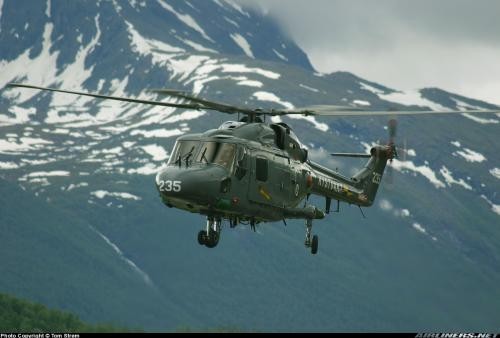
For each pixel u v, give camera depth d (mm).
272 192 136375
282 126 141625
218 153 129875
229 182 128750
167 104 130500
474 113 132000
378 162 172000
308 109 135500
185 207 130250
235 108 136250
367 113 132250
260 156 133875
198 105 132625
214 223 132875
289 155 141625
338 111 134250
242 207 131750
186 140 132125
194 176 126625
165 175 128000
